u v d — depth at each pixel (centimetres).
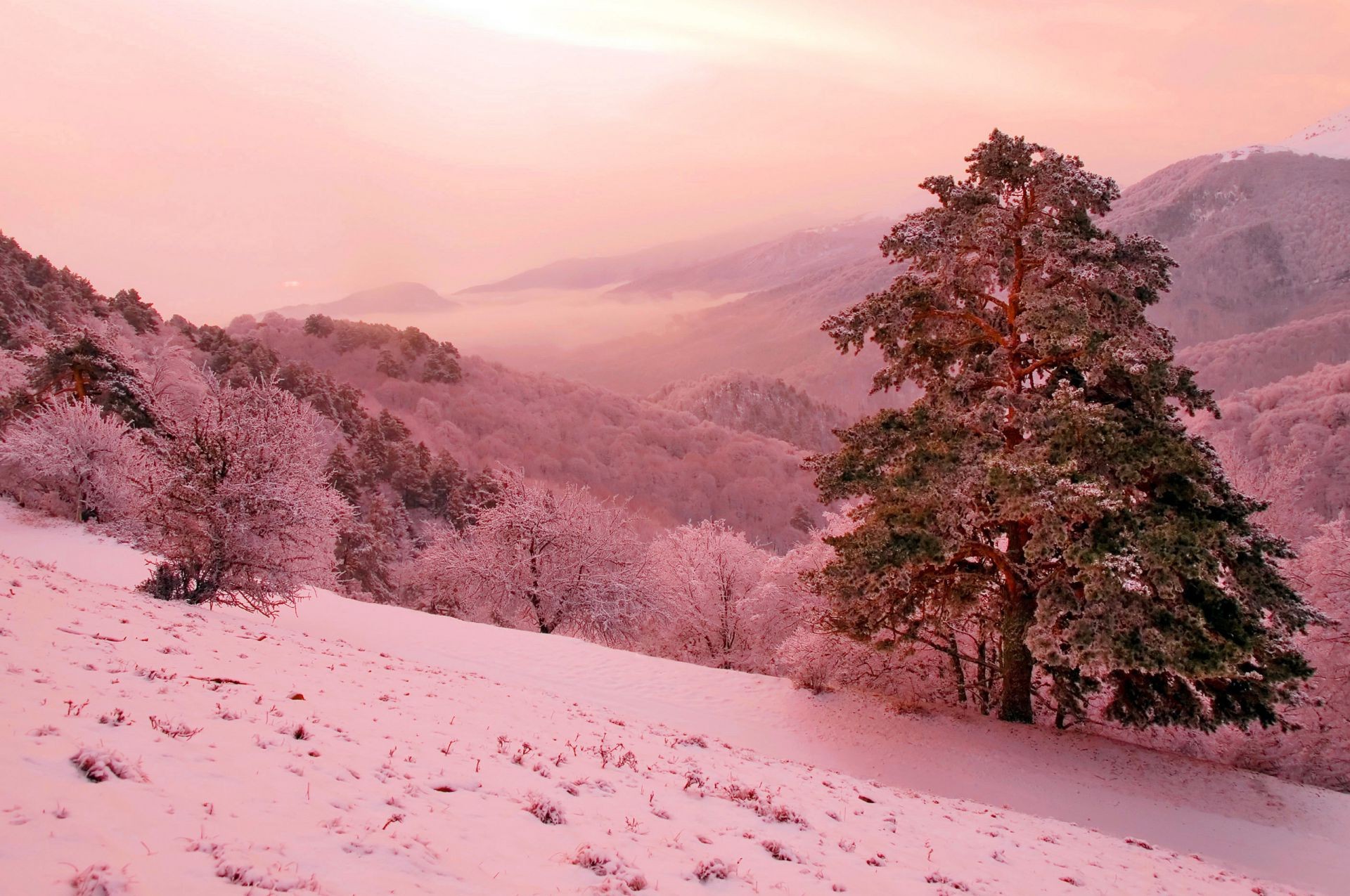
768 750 1817
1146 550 1611
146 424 3953
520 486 3684
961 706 2208
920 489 1842
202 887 352
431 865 454
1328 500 7644
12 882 309
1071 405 1725
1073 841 1105
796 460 19612
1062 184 1930
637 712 1903
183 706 657
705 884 547
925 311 2098
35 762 438
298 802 497
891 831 884
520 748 846
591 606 3431
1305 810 1628
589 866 523
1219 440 3756
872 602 1947
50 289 9675
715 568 3775
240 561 1806
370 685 1054
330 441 8944
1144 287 1955
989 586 2064
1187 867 1087
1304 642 2402
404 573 6962
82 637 840
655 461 18938
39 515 3369
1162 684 1800
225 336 13638
